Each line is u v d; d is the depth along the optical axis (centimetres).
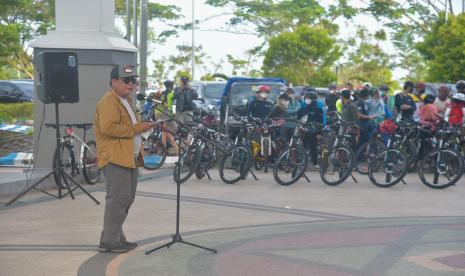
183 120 1831
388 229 912
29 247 805
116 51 1350
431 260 743
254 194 1212
